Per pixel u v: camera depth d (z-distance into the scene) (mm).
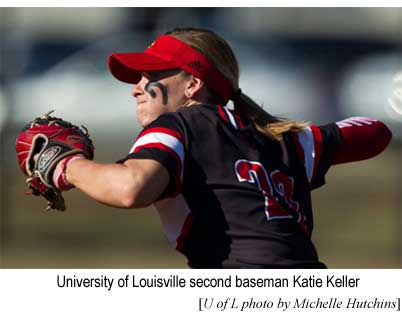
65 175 11188
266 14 68938
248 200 11453
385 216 36531
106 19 67500
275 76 60438
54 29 65062
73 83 55125
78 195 40688
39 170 11445
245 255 11336
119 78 13094
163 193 11047
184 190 11406
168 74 12133
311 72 61375
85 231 33500
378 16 71438
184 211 11461
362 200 39594
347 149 13188
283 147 12250
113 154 46469
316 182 12688
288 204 11805
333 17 71688
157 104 12125
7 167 38094
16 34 58469
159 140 11078
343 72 61969
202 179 11391
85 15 67500
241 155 11656
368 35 69875
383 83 58969
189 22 64125
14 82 42031
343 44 69062
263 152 11891
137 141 11219
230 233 11398
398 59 64500
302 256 11703
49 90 54938
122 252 30484
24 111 52500
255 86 59875
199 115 11664
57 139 11594
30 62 58750
